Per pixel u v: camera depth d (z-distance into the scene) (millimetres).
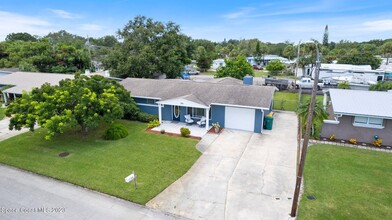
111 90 18719
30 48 46812
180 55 39094
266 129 20062
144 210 10055
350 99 17766
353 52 64125
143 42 36188
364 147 16391
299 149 14820
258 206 10336
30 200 10672
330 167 13578
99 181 12031
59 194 11102
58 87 17391
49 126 14227
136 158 14500
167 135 18359
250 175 12805
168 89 22781
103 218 9578
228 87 21859
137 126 20422
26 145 16438
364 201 10602
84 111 15586
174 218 9617
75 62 49812
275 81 38344
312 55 47375
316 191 11328
